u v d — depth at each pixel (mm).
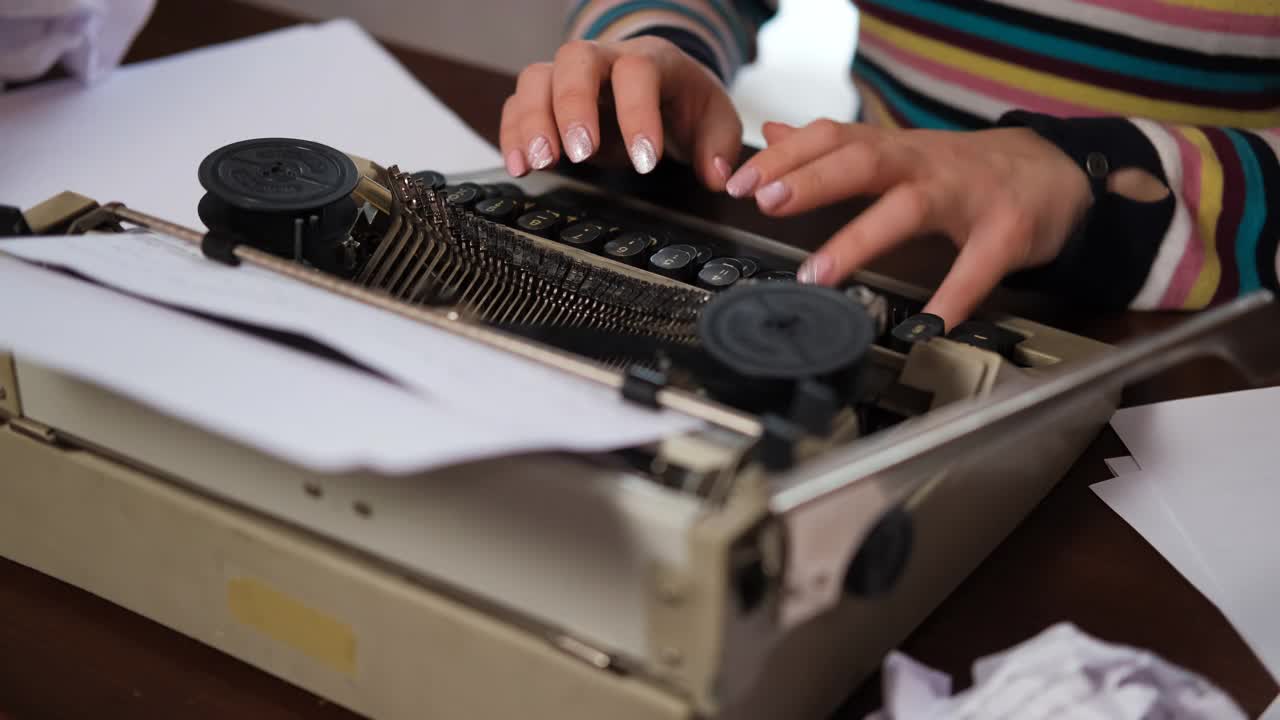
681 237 760
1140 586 598
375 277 611
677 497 415
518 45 1830
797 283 502
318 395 393
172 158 875
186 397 378
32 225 584
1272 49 979
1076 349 674
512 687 464
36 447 544
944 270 833
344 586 485
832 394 435
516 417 389
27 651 544
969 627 568
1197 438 701
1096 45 997
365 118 955
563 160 906
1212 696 481
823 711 509
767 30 1825
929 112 1104
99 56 985
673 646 419
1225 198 839
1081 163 826
